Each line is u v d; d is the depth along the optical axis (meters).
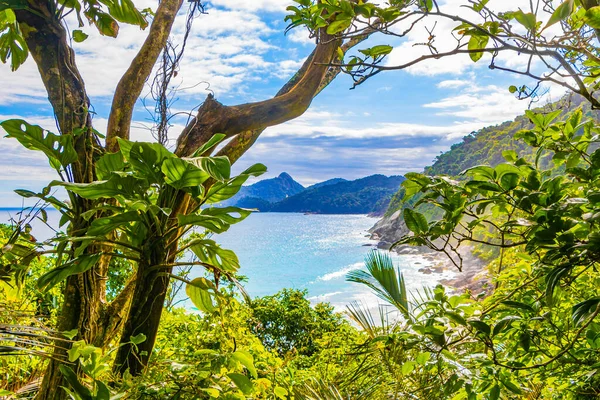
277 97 2.18
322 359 3.63
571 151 1.29
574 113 1.28
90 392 1.31
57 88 1.82
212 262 2.01
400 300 2.43
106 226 1.72
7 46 2.10
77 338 1.84
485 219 1.21
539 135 1.31
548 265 1.22
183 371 1.67
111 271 4.09
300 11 1.22
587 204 1.08
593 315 0.96
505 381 1.38
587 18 0.85
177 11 2.27
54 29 1.81
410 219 1.20
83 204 1.87
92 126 1.89
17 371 2.27
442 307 1.42
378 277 2.46
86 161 1.87
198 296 2.10
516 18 0.88
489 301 1.62
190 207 2.16
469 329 1.34
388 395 2.35
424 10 0.94
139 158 1.67
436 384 1.73
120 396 1.38
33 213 1.79
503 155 1.33
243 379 1.63
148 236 1.78
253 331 6.76
